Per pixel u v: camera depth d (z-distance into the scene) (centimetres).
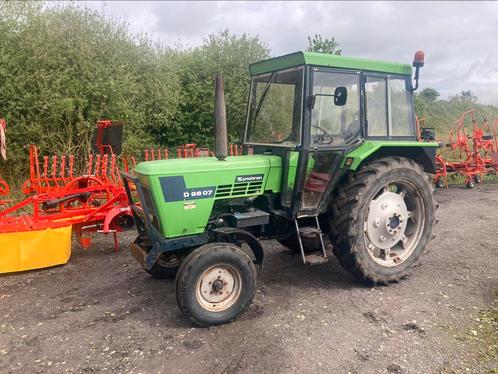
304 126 417
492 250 579
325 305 419
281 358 328
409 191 486
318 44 1388
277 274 505
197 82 1335
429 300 426
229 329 375
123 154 1036
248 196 427
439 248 592
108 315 407
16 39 972
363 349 338
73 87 976
